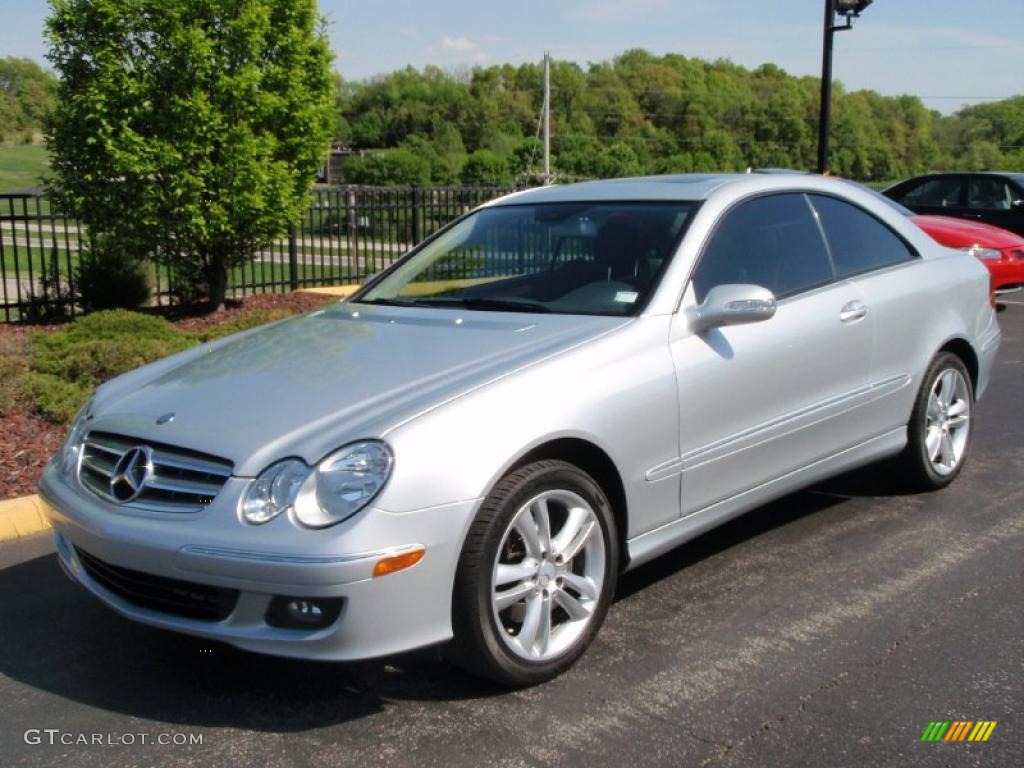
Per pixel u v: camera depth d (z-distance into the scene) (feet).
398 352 12.57
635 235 14.29
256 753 10.27
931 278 17.38
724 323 13.10
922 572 14.64
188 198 32.48
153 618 10.80
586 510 11.78
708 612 13.41
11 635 13.17
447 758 10.09
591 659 12.12
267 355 13.15
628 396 12.15
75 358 23.97
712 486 13.47
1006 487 18.53
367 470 10.18
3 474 18.47
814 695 11.18
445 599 10.50
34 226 82.33
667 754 10.08
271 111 33.14
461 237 16.37
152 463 11.04
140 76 31.42
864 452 16.24
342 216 45.14
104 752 10.33
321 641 10.02
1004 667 11.75
